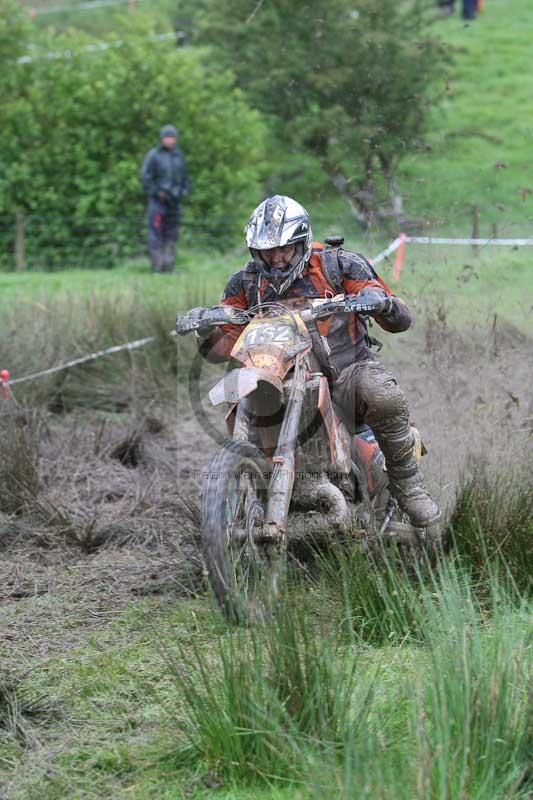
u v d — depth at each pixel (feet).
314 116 139.33
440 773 32.04
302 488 49.67
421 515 53.01
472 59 263.49
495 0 329.52
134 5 314.76
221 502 46.39
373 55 124.36
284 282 50.65
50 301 112.37
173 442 83.25
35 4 335.26
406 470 53.11
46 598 53.93
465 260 78.43
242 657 39.47
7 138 191.72
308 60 136.87
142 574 56.65
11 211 191.72
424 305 73.67
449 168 118.93
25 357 94.68
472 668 36.60
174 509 66.85
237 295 53.52
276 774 35.58
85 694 42.96
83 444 80.79
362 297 48.57
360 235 102.22
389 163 101.04
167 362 96.63
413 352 73.26
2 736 39.70
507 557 51.83
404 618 45.24
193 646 40.93
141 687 42.93
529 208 105.09
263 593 44.06
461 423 65.05
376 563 50.85
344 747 34.88
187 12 199.00
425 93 124.06
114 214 189.37
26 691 43.16
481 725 34.65
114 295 115.44
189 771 36.63
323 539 50.67
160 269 168.04
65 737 39.55
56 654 47.09
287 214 49.75
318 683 36.32
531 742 35.27
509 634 39.68
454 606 40.81
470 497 54.13
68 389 94.73
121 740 39.19
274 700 36.04
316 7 138.21
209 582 46.26
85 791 36.01
